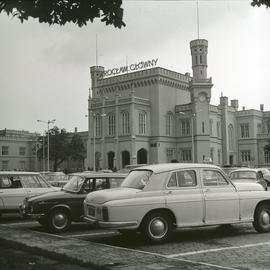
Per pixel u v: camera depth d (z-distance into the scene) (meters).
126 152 61.94
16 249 9.12
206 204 10.76
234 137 77.50
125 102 61.56
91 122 66.38
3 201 14.98
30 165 83.06
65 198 12.73
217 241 10.59
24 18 7.49
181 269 7.20
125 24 7.85
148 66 66.12
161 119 63.78
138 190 10.40
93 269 7.25
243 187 11.62
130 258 8.15
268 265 7.95
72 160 77.81
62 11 7.61
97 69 72.69
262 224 11.69
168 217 10.43
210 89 63.59
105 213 9.93
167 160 64.31
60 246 9.54
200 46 64.25
